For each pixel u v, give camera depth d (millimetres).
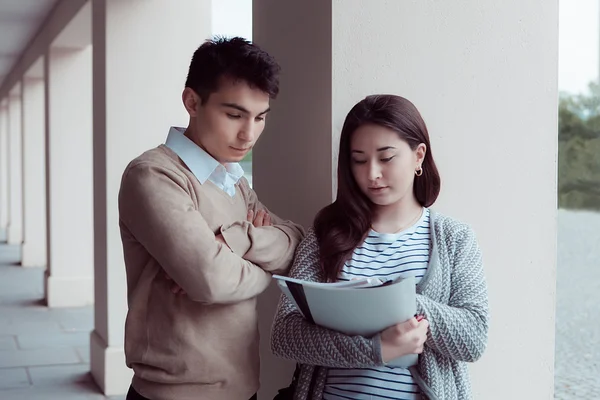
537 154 2609
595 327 6488
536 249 2615
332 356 1733
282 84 2705
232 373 1918
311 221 2479
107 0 4980
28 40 10094
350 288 1641
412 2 2447
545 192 2617
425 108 2482
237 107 1848
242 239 1916
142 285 1941
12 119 14602
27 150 11328
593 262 8805
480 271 1854
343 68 2367
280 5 2725
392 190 1847
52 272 8102
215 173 1986
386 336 1679
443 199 2529
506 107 2576
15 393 4973
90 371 5523
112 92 5020
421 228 1918
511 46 2572
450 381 1808
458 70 2516
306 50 2521
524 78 2590
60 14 7340
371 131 1824
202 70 1863
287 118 2660
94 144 5406
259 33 2945
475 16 2529
